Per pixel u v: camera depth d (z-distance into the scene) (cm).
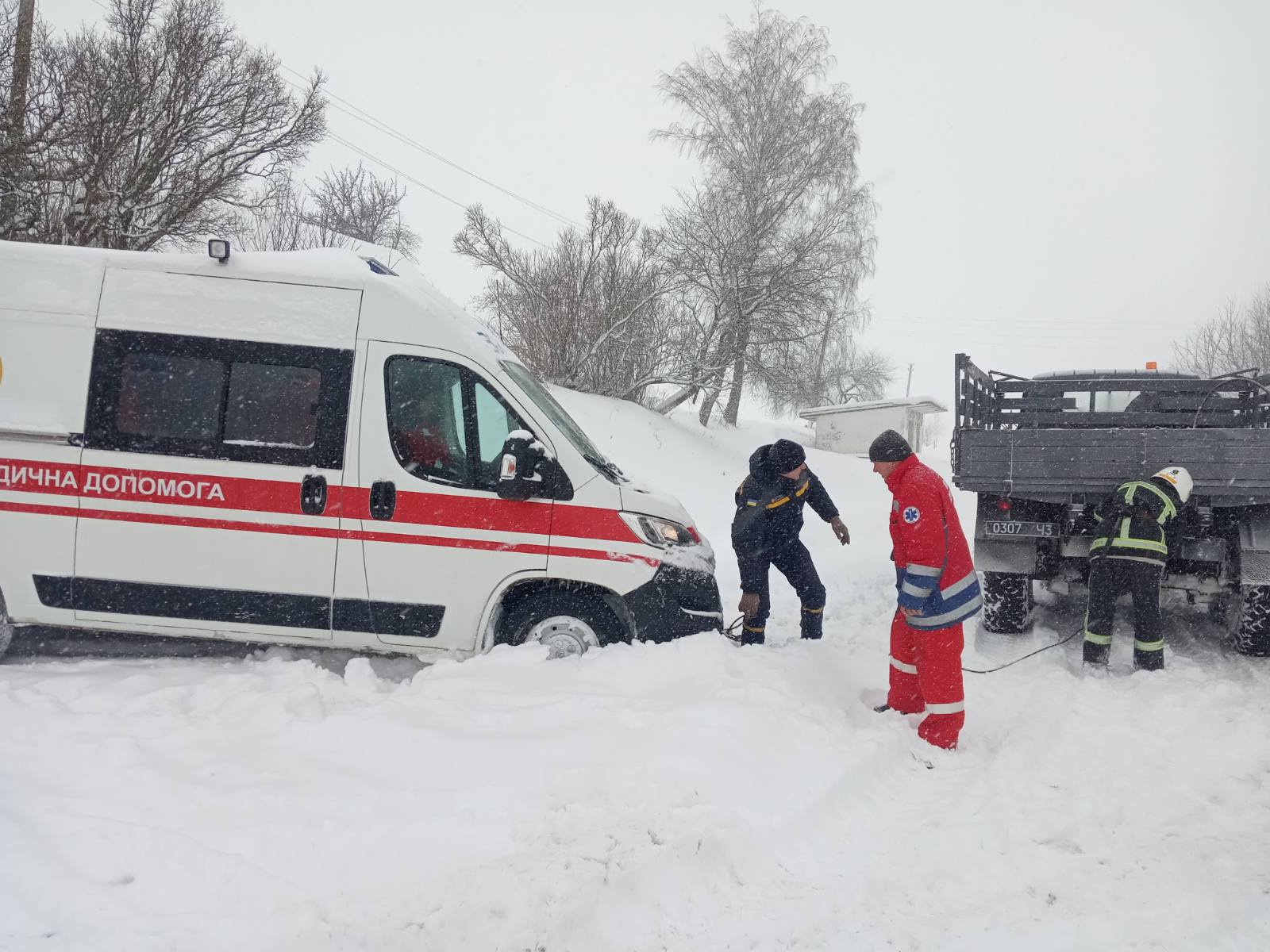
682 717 458
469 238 2505
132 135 1684
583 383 2564
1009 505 754
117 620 553
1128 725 526
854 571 1145
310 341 559
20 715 442
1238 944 298
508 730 448
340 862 338
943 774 479
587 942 300
